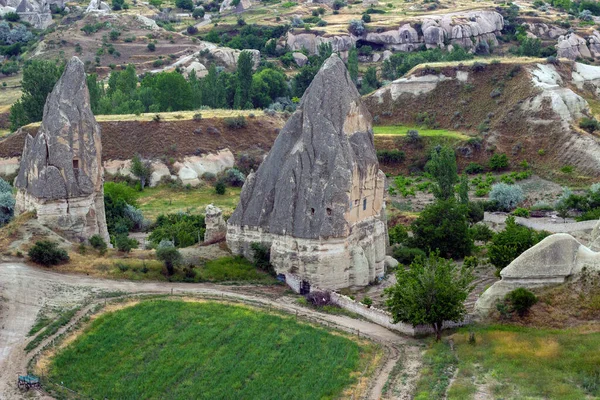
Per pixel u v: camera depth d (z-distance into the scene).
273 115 165.62
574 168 145.12
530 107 159.50
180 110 169.38
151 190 140.88
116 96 165.88
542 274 68.38
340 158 79.44
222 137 153.88
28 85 157.38
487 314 69.25
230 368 61.16
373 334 68.94
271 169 84.00
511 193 127.44
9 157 143.12
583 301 66.50
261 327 68.25
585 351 59.75
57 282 74.19
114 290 74.00
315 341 66.00
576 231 107.31
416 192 140.38
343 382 59.03
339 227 78.56
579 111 158.38
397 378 59.12
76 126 86.19
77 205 85.75
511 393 54.47
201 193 140.50
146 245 99.38
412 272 69.50
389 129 171.50
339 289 79.75
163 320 68.44
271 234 82.00
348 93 82.31
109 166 143.38
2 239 81.00
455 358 61.16
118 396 56.38
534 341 62.50
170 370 60.38
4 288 71.25
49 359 60.22
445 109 171.88
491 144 157.00
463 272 71.12
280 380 59.53
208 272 80.62
